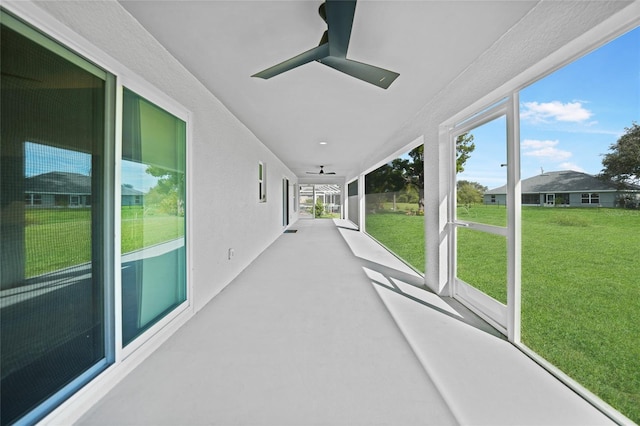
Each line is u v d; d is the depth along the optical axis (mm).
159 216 2205
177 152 2457
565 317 2877
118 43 1644
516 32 1823
